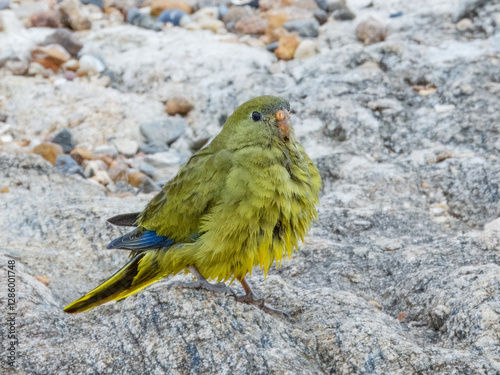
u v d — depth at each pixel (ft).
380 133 34.35
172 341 17.97
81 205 29.27
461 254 23.86
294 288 22.08
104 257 26.18
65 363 18.03
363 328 18.84
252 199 18.56
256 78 40.37
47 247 26.58
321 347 18.56
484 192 29.14
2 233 27.30
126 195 32.99
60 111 39.73
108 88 42.19
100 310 21.48
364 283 23.82
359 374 17.65
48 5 50.72
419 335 20.12
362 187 30.68
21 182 31.55
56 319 20.63
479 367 17.22
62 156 35.60
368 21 43.75
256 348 17.72
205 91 40.32
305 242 26.23
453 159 31.55
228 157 19.22
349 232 27.45
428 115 35.14
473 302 19.69
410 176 30.99
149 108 40.11
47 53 44.04
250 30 46.93
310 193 19.84
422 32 43.39
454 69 38.14
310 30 44.80
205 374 17.21
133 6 51.26
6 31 46.09
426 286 22.02
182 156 37.68
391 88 37.60
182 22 48.65
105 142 37.96
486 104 34.86
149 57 43.83
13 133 38.58
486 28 42.27
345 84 38.17
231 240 18.78
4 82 41.96
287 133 19.27
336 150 33.68
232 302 19.15
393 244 25.80
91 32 47.80
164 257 19.67
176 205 19.33
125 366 17.75
